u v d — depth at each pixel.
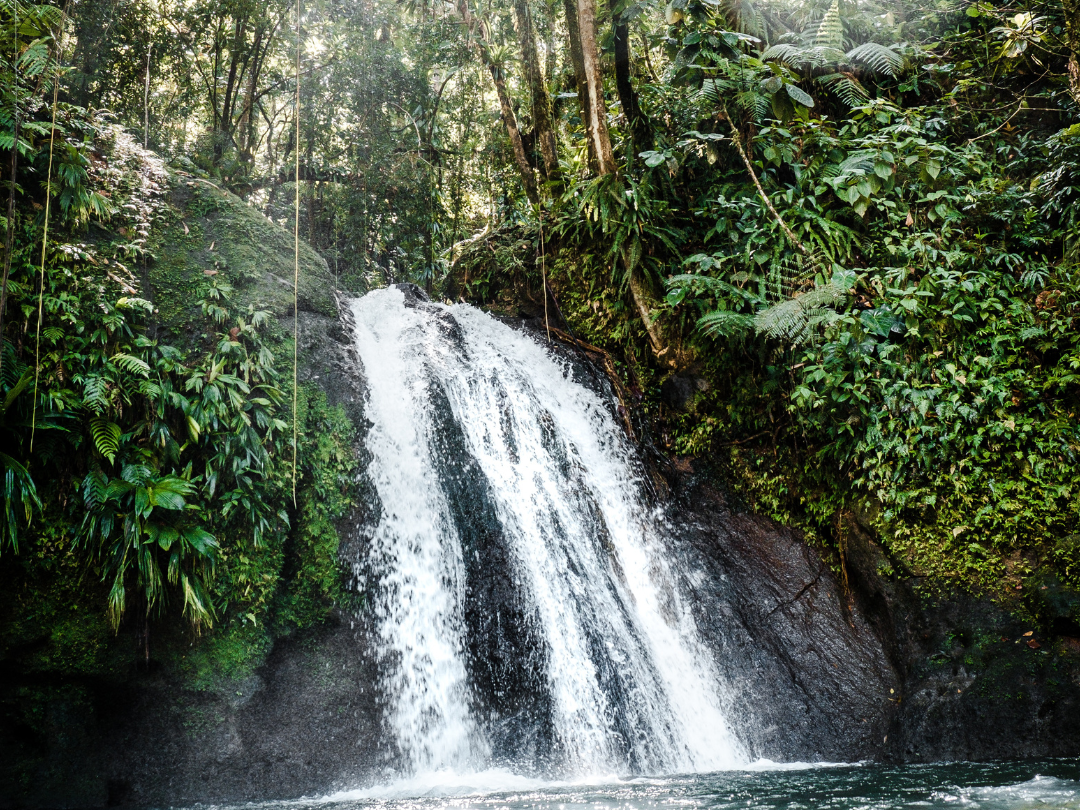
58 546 5.04
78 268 5.63
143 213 6.34
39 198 5.77
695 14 8.00
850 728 6.37
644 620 6.95
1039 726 5.68
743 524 7.76
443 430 7.23
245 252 6.71
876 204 7.81
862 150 7.67
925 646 6.34
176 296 6.15
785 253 7.93
